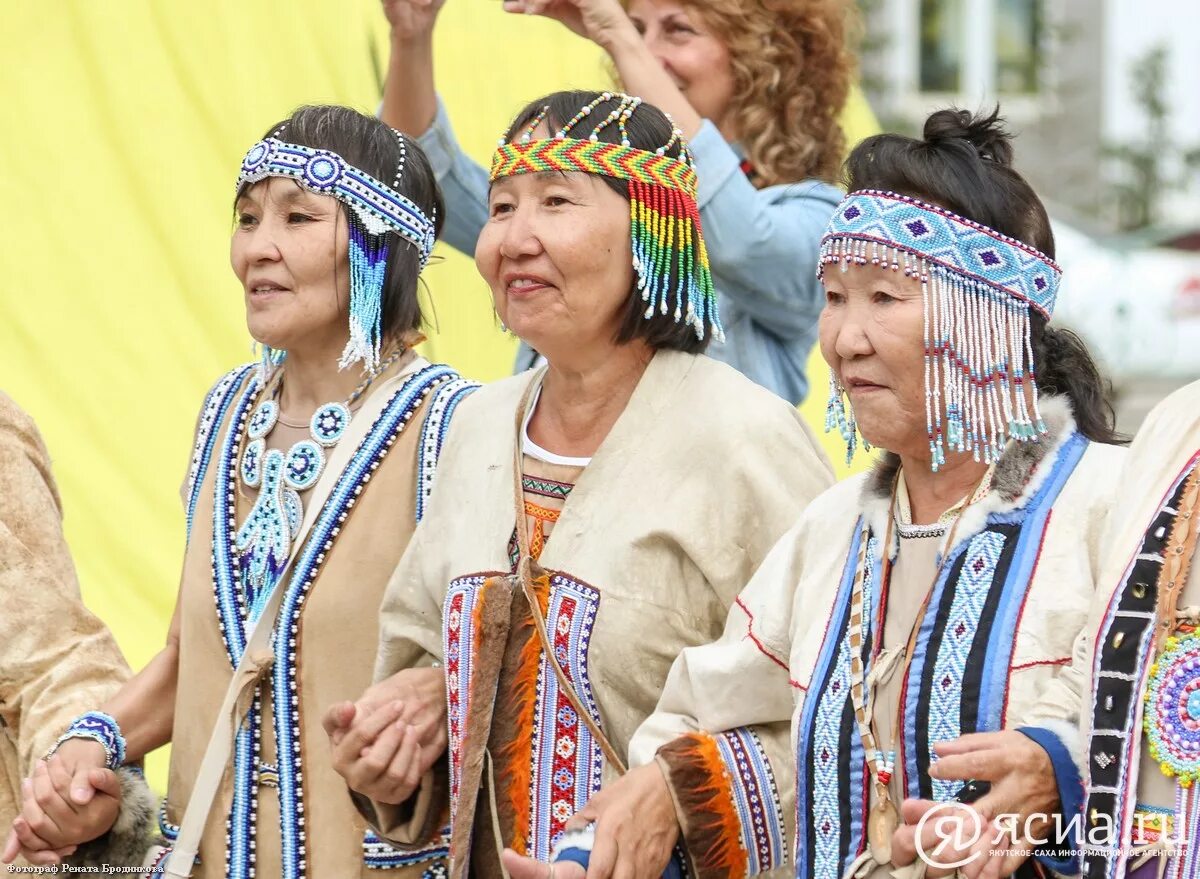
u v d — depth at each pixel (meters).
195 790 9.03
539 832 8.16
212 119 16.11
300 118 9.66
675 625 8.24
